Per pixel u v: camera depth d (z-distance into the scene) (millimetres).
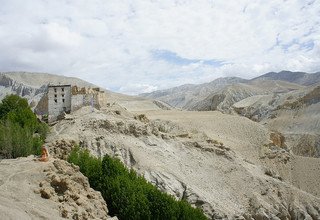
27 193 35031
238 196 80750
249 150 116062
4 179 37438
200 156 89562
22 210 30688
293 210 84375
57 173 40156
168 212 46375
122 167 51875
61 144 65938
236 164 90688
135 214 44594
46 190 35719
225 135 125812
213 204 70688
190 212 48656
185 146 91625
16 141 58688
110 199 45875
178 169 79812
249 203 79875
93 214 36219
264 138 124562
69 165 42625
